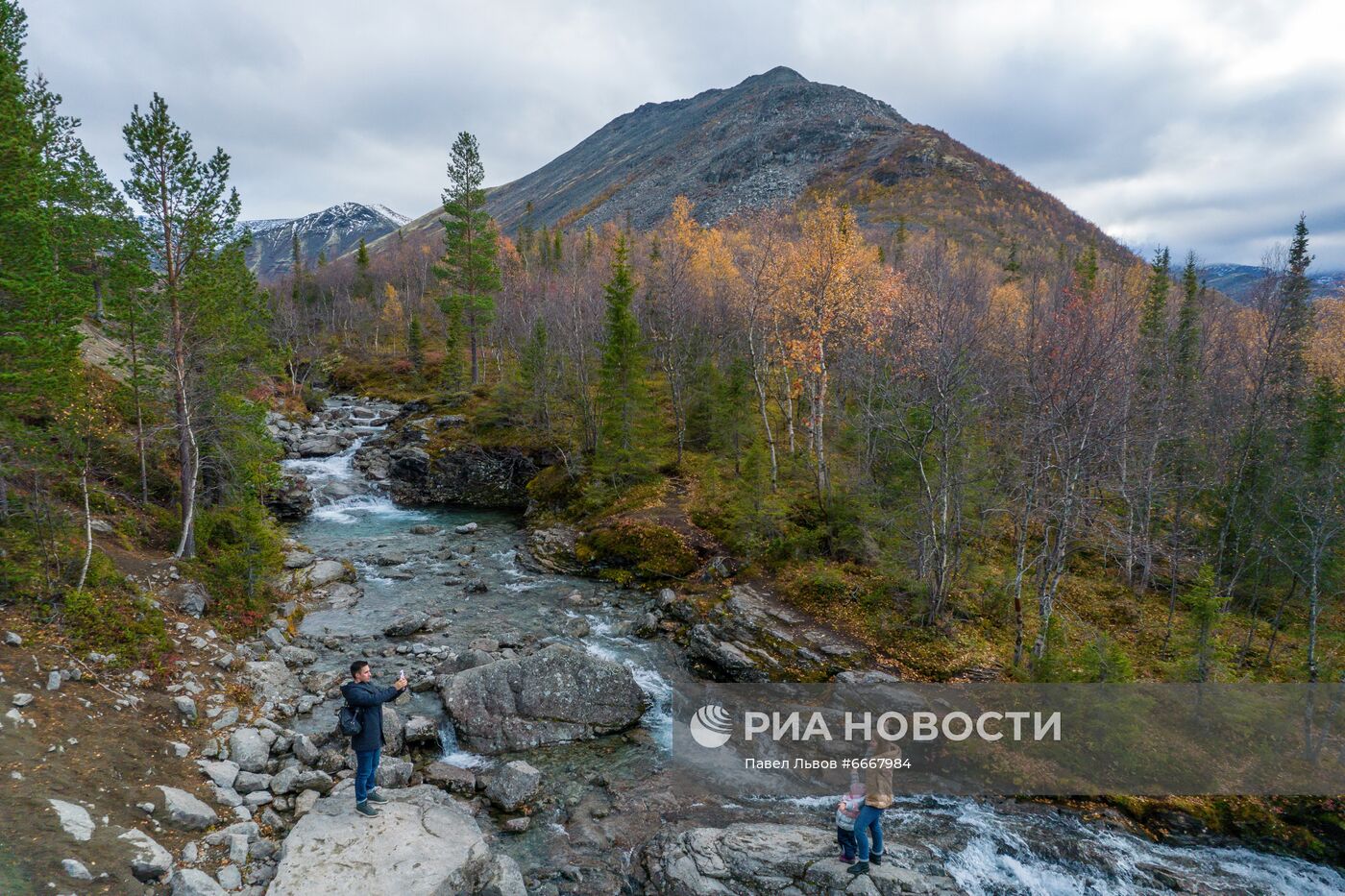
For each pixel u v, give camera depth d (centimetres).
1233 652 1802
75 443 1731
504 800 1368
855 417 2759
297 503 3897
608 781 1505
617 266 3972
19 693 1176
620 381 3709
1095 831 1386
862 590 2419
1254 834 1379
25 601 1445
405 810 1173
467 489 4481
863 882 1116
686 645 2266
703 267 5153
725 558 2830
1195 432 2769
